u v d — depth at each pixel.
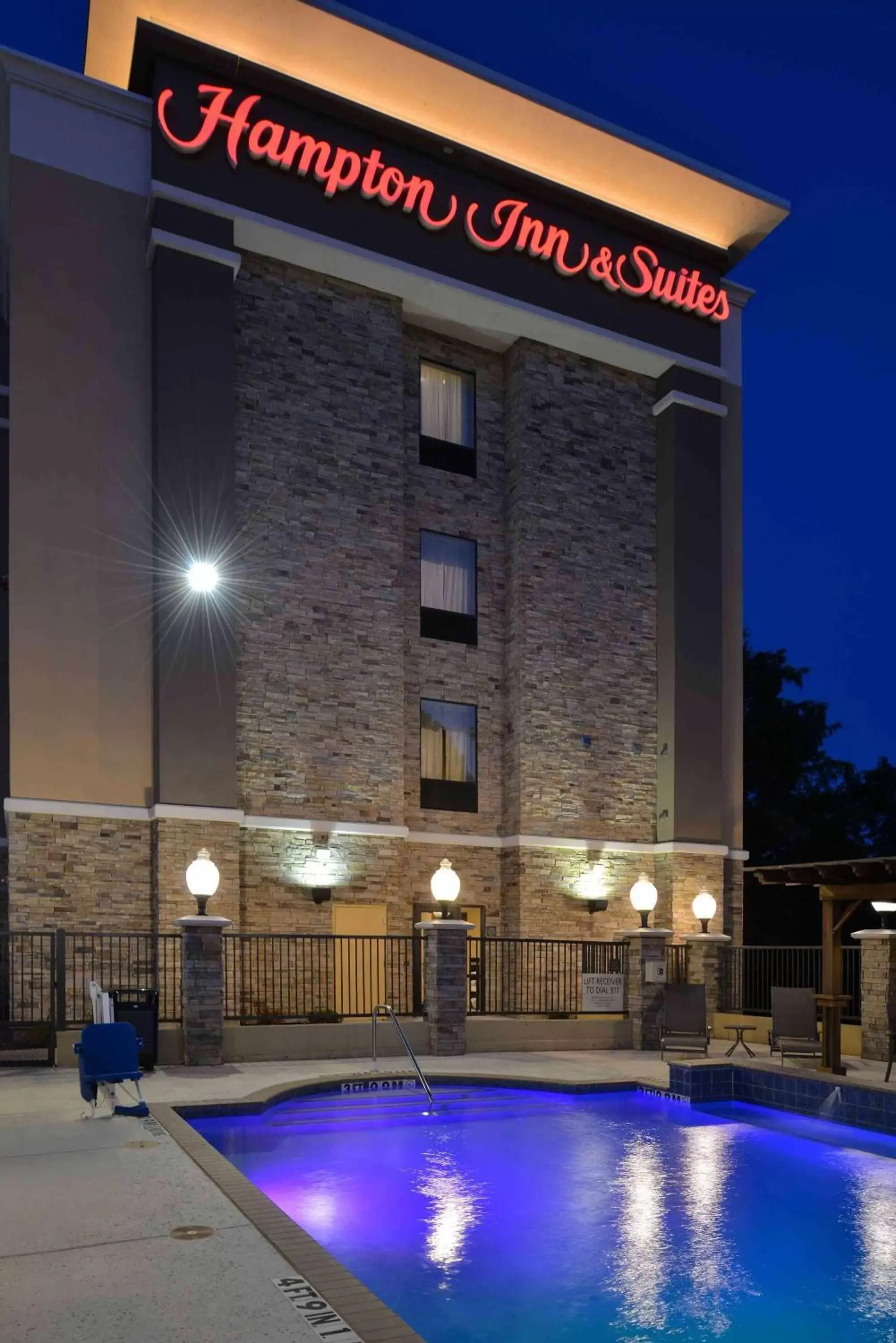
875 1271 6.42
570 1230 7.14
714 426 20.55
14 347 15.06
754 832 32.12
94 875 14.48
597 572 19.48
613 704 19.27
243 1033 13.08
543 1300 5.88
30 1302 4.40
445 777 18.28
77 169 15.71
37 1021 13.25
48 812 14.34
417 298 18.08
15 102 15.52
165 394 15.52
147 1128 8.20
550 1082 12.01
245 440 16.53
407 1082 12.06
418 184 17.61
